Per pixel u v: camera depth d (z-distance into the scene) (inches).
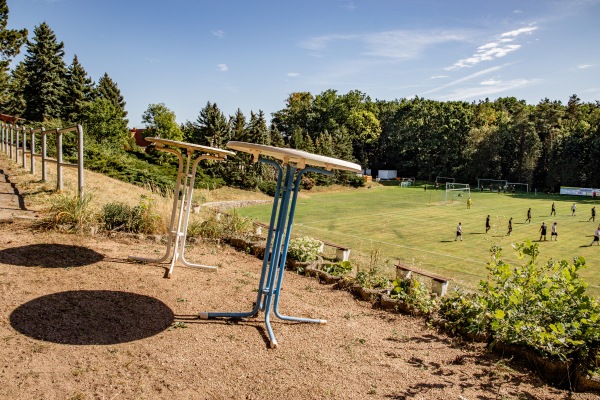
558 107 2832.2
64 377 113.8
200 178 1528.1
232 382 124.0
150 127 2459.4
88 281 182.7
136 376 119.8
